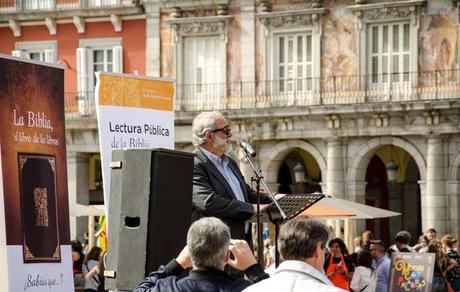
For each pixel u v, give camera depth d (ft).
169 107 71.51
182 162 54.90
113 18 199.82
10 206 56.44
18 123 57.26
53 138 59.11
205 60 196.65
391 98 184.75
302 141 190.19
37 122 58.29
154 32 199.00
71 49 203.10
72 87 202.90
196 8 196.65
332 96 188.03
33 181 57.82
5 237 56.08
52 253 58.54
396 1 184.65
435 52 183.52
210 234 41.81
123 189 54.34
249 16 193.88
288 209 56.03
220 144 57.36
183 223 54.90
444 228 182.80
